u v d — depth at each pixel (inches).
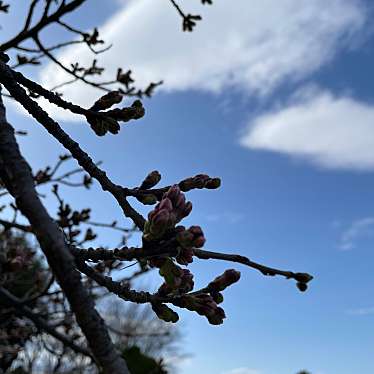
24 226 28.6
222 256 10.5
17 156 6.3
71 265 5.5
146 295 10.1
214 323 10.2
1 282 30.7
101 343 5.5
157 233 8.8
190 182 12.2
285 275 10.6
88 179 30.9
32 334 37.0
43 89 12.5
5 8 26.0
